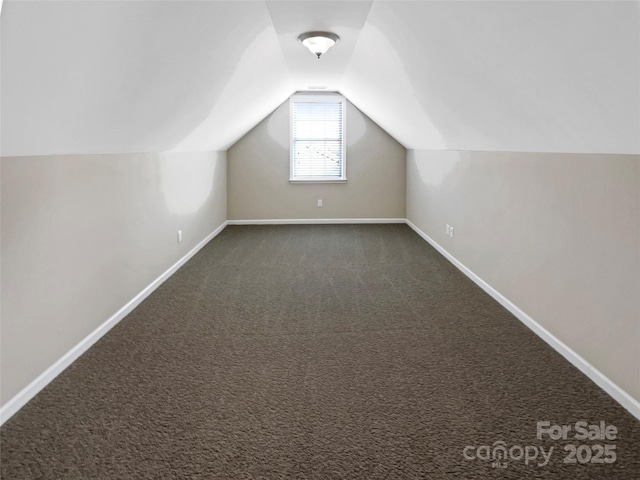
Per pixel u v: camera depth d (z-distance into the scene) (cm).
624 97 166
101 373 245
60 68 180
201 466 172
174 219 463
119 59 210
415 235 650
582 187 243
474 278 418
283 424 199
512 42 195
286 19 314
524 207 313
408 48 304
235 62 348
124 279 337
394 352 271
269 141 735
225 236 649
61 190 251
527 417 203
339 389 228
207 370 249
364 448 182
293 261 502
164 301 367
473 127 348
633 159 204
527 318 309
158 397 221
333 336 295
